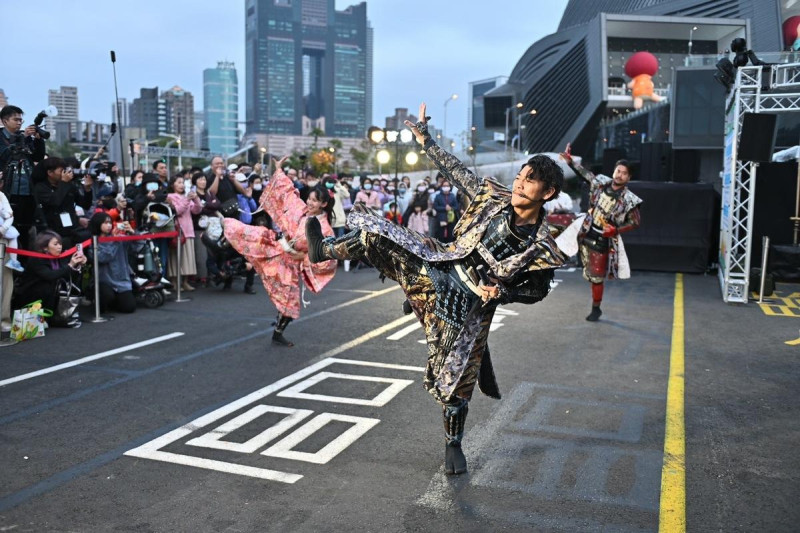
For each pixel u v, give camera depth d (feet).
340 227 47.55
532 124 307.78
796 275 38.81
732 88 32.45
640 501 11.44
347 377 18.72
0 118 26.32
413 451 13.51
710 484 12.15
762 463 13.12
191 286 35.22
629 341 23.65
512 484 12.06
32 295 24.49
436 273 11.32
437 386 11.43
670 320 27.53
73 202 28.27
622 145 193.26
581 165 26.68
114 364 19.97
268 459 13.05
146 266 29.17
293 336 23.90
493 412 15.97
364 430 14.64
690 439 14.37
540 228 10.65
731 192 31.30
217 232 33.47
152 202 32.32
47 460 12.94
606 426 15.10
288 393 17.25
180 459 13.03
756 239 42.04
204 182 34.60
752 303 31.96
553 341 23.52
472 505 11.23
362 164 346.74
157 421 15.12
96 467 12.62
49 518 10.64
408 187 69.46
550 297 33.01
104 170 41.81
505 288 10.53
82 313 27.99
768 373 19.67
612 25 246.47
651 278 40.88
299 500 11.34
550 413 15.93
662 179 59.47
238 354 21.25
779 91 37.47
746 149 30.78
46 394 17.06
